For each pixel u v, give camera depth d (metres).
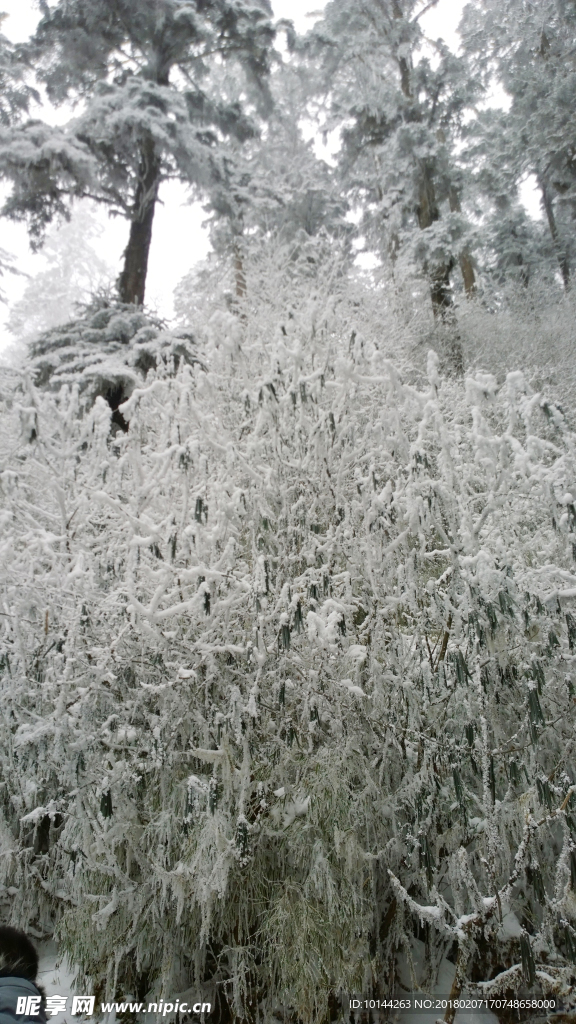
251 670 2.66
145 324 7.46
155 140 7.97
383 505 2.65
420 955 2.58
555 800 2.43
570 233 13.57
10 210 8.16
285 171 12.52
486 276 12.52
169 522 2.57
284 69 10.99
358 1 11.48
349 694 2.52
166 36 8.90
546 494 2.32
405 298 7.93
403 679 2.66
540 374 6.71
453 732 2.61
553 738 2.60
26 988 1.97
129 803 2.51
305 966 2.08
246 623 2.73
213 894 2.30
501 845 2.31
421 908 2.15
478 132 11.97
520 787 2.60
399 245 10.95
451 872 2.35
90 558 2.67
